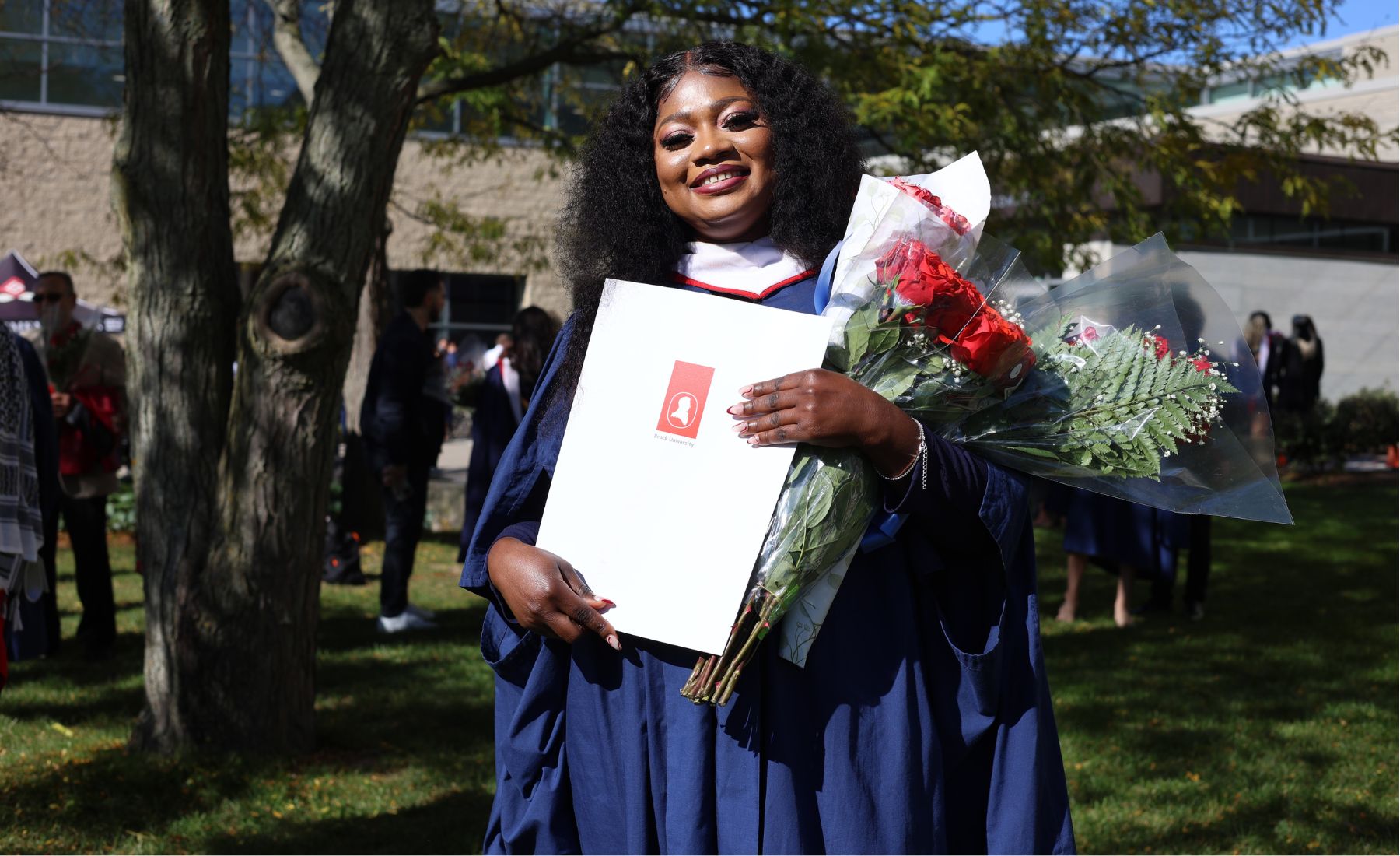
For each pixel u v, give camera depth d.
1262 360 15.07
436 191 13.35
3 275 15.04
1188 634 7.06
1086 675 6.07
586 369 1.85
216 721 4.58
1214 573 9.34
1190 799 4.29
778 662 1.81
